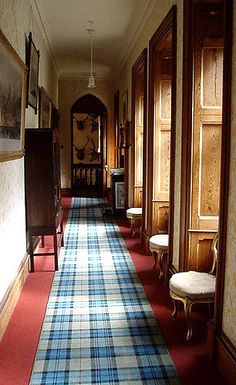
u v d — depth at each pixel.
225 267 2.33
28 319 3.10
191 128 3.17
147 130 5.09
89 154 12.33
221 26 3.10
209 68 3.14
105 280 4.03
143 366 2.45
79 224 6.96
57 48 7.30
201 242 3.28
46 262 4.64
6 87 2.88
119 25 5.83
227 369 2.25
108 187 10.63
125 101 7.78
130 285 3.88
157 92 4.64
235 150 2.15
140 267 4.48
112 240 5.79
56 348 2.66
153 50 4.57
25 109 3.92
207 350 2.59
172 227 3.71
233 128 2.17
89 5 4.97
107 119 10.59
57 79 9.57
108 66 9.12
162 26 3.98
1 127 2.73
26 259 4.11
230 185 2.24
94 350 2.64
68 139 10.62
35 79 4.90
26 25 4.26
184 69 3.19
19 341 2.75
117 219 7.45
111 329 2.94
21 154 3.64
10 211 3.30
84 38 6.59
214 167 3.21
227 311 2.30
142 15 5.14
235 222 2.17
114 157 10.54
